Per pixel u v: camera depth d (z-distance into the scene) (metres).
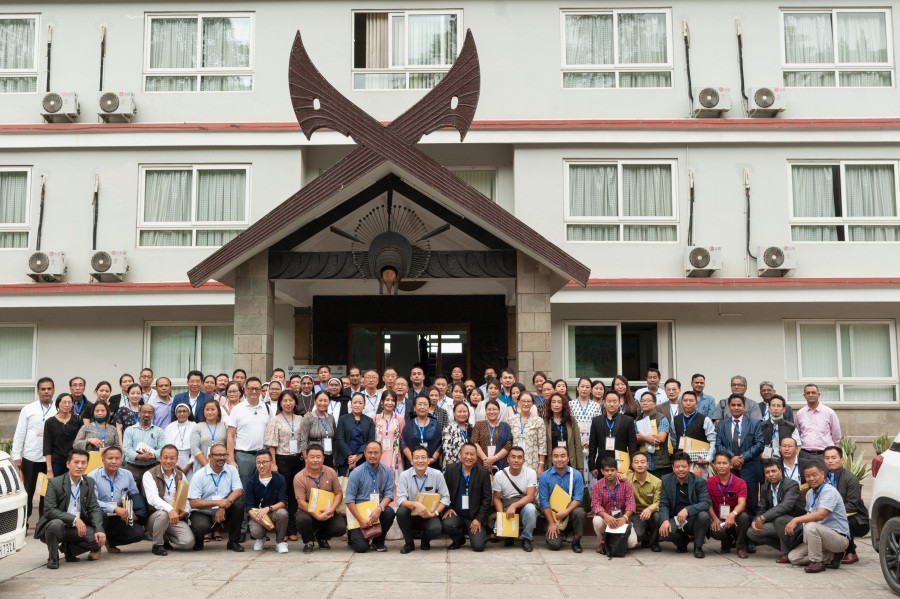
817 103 15.43
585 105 15.47
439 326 15.46
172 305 14.67
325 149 15.45
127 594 6.88
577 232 15.12
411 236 11.37
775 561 8.38
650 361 15.26
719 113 15.29
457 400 9.78
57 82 15.56
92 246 15.10
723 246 15.02
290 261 11.27
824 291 14.43
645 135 15.05
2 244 15.27
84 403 10.48
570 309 15.13
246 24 15.72
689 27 15.56
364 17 15.76
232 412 9.65
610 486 8.80
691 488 8.70
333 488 8.93
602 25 15.68
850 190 15.18
